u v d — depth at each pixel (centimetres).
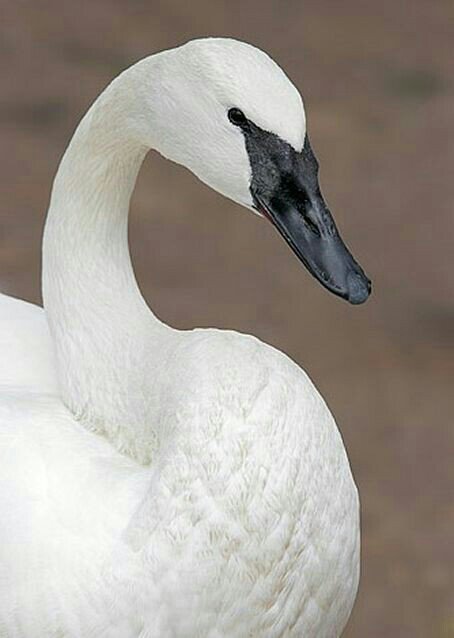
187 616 539
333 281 552
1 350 654
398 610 891
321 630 571
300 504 541
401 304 1237
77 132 620
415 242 1352
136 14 1756
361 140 1536
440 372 1134
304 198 557
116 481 561
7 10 1728
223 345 559
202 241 1321
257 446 535
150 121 586
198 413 539
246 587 540
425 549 941
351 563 572
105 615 538
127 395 599
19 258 1261
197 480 533
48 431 588
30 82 1573
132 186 631
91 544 543
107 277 620
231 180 564
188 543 533
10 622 547
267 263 1291
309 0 1847
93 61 1631
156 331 604
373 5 1852
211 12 1789
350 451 1031
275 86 550
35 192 1378
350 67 1686
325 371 1126
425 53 1734
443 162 1508
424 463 1023
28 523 552
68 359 618
